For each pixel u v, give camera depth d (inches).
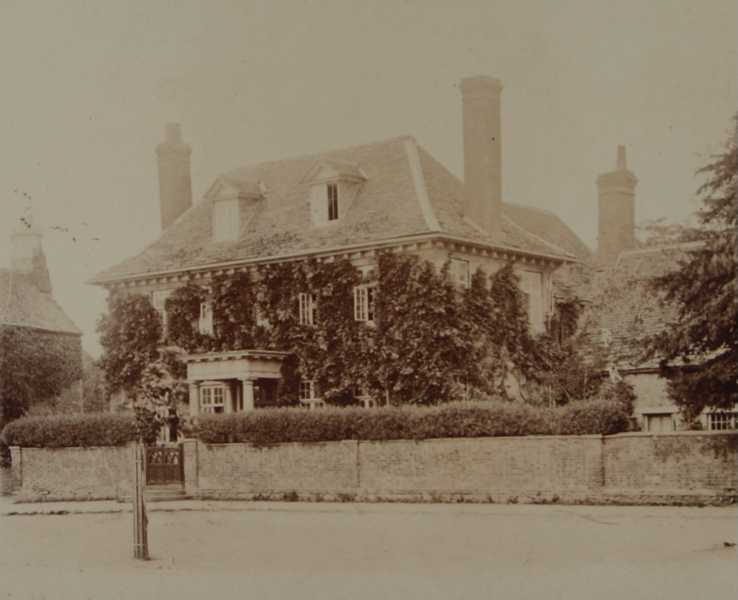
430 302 1359.5
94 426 1389.0
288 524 1084.5
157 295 1626.5
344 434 1214.9
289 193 1569.9
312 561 916.6
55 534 1137.4
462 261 1390.3
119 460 1376.7
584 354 1406.3
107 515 1242.6
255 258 1508.4
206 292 1571.1
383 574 861.8
